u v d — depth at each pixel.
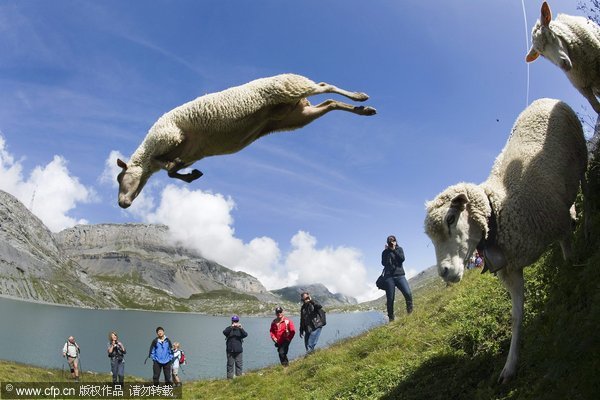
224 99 6.36
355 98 6.63
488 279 9.92
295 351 36.38
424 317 10.98
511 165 6.03
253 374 15.46
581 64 7.05
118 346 17.83
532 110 6.54
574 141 6.25
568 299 5.97
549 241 5.71
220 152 6.79
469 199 5.67
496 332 7.19
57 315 198.88
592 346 4.41
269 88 6.33
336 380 10.67
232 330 17.03
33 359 63.59
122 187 6.57
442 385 6.98
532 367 5.52
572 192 6.06
